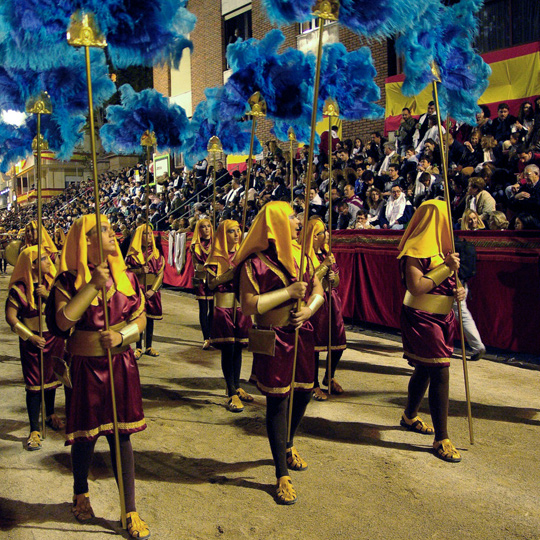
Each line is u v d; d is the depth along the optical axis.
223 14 19.20
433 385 4.21
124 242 8.77
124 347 3.31
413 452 4.29
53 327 3.19
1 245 23.69
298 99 6.29
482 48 12.20
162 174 21.83
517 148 8.32
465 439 4.53
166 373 6.76
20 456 4.37
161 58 3.62
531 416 5.02
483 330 7.12
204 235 7.93
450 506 3.49
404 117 10.86
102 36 3.14
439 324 4.21
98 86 4.86
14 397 5.93
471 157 9.20
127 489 3.29
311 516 3.39
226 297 5.50
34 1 3.19
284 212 3.50
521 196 6.92
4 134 5.57
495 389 5.77
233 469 4.05
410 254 4.16
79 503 3.38
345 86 6.47
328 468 4.04
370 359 7.17
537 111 8.89
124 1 3.39
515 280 6.73
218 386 6.20
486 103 11.00
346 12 3.71
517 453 4.25
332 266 5.56
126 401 3.27
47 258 4.57
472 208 7.79
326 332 5.59
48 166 40.84
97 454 4.41
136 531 3.17
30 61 3.47
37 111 4.53
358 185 10.49
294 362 3.59
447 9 4.68
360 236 8.97
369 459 4.18
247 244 3.58
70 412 3.25
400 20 3.80
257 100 5.61
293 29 15.98
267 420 3.66
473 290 7.17
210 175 16.80
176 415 5.23
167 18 3.52
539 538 3.13
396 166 9.84
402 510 3.45
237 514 3.42
